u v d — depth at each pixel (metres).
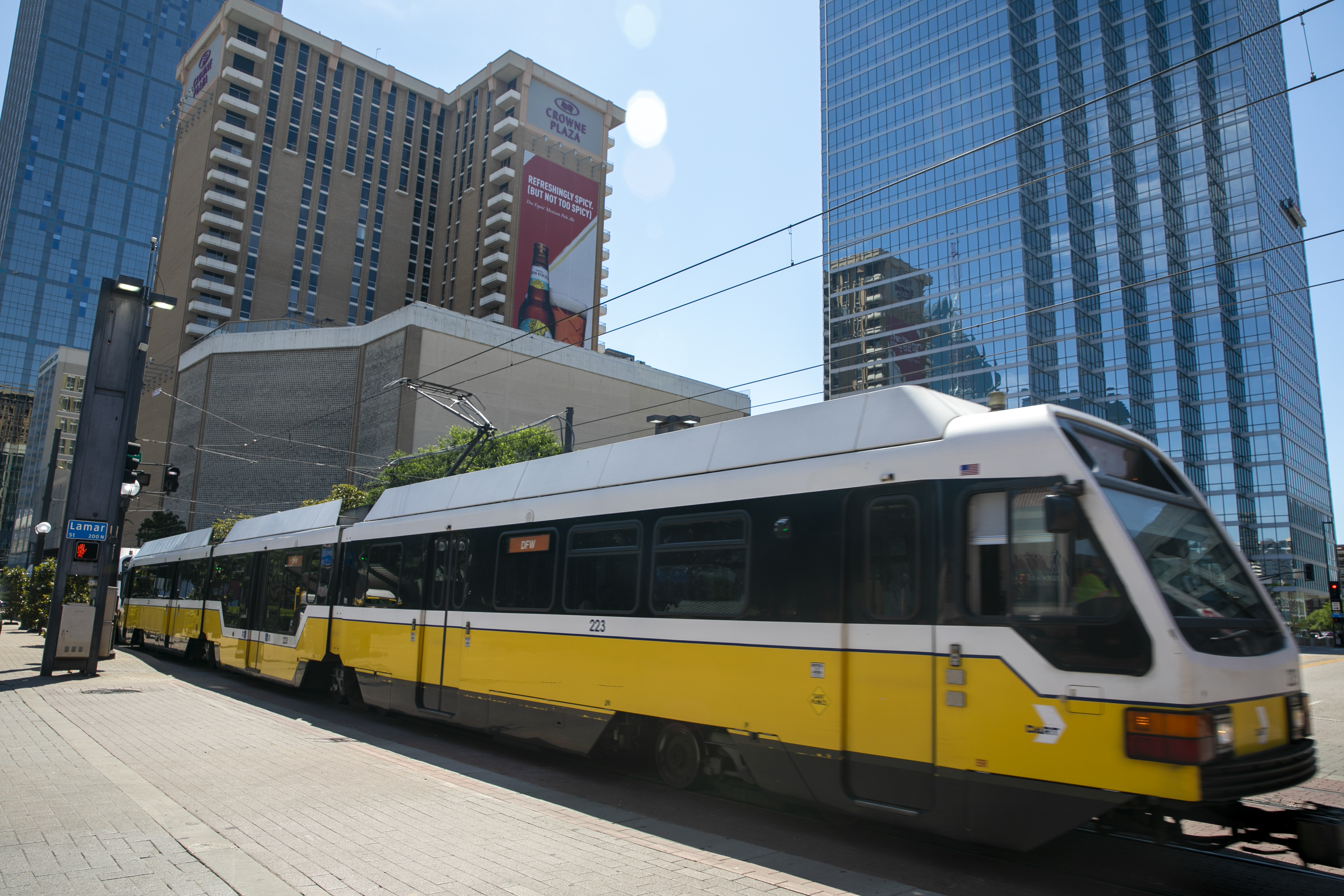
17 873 4.76
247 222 81.12
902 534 5.73
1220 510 78.25
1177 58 83.69
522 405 64.31
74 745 8.79
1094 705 4.70
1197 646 4.64
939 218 80.81
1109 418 76.75
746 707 6.43
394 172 92.50
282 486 63.62
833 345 86.88
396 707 10.61
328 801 6.64
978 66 80.19
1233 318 82.25
